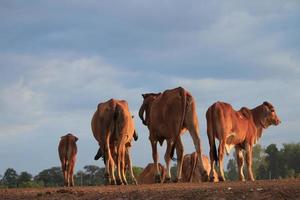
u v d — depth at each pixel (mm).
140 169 44000
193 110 19062
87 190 13086
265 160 52438
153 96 22578
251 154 21188
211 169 19578
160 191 11625
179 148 19500
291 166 51719
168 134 19453
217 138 19641
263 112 23078
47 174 48906
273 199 9820
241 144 21219
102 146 19719
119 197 10961
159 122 19594
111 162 19438
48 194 12172
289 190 10469
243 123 20609
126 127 19781
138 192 11516
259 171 52188
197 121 19094
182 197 10445
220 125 19531
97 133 20172
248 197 10055
